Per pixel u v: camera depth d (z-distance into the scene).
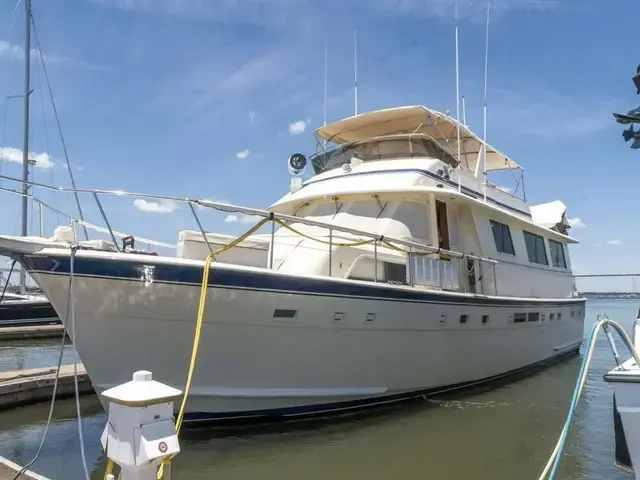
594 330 4.33
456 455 6.27
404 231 8.80
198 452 6.12
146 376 3.23
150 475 3.05
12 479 4.37
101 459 6.16
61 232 6.04
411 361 7.87
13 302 19.12
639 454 3.96
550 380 10.97
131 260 5.58
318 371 6.84
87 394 9.66
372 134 11.27
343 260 7.58
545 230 12.73
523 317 10.78
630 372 4.02
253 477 5.51
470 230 9.99
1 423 7.73
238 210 6.33
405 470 5.78
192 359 5.38
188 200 6.19
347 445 6.51
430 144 9.83
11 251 5.32
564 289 14.03
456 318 8.51
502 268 10.62
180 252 6.26
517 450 6.49
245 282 6.05
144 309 5.69
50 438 7.00
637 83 5.11
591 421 7.82
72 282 5.46
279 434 6.79
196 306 5.86
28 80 19.84
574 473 5.78
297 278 6.39
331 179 9.84
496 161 12.75
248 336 6.21
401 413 7.91
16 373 9.62
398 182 8.98
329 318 6.73
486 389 9.83
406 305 7.54
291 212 10.10
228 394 6.29
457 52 11.21
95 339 5.66
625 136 5.23
